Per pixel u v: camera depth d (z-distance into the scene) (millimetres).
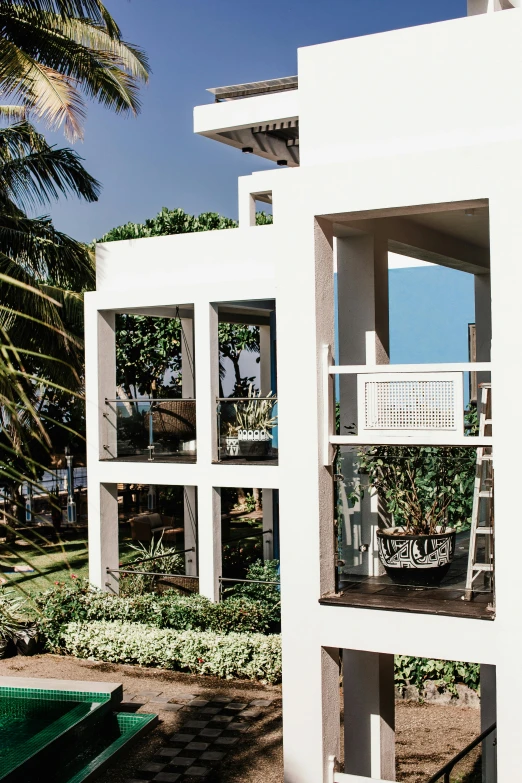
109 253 14297
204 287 13109
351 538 6621
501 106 5754
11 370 2465
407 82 6055
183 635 12312
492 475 5859
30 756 8992
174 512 22812
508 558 5438
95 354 13977
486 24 5805
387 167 5863
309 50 6395
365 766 7316
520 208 5422
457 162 5629
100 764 9125
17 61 13711
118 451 14391
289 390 6156
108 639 12703
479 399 6523
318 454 6066
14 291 13164
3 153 15680
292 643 6109
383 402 6051
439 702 10961
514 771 5410
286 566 6141
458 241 8875
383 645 5828
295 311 6148
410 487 6586
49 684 10883
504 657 5457
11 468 2598
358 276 7402
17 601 13453
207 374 13086
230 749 9578
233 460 13391
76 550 18438
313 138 6379
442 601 5891
